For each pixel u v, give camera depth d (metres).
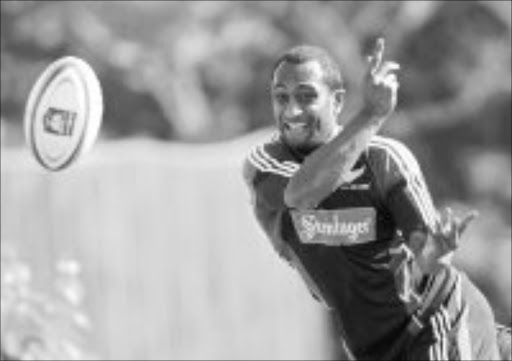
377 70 20.64
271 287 43.41
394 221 21.39
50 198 41.19
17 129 73.69
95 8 73.44
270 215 22.16
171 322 42.28
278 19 73.69
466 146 75.12
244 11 73.88
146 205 42.16
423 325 21.61
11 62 74.19
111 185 41.81
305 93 21.33
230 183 43.00
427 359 21.61
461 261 62.00
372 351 21.95
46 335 33.72
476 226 68.19
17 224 40.91
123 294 41.81
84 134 24.31
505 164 75.00
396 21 72.69
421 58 74.75
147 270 42.16
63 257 41.19
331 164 20.78
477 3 75.56
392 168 21.08
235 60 74.31
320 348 44.12
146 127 74.19
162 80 73.38
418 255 20.92
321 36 72.25
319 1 72.88
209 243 42.84
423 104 74.62
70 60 24.72
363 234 21.39
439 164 74.88
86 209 41.50
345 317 21.92
